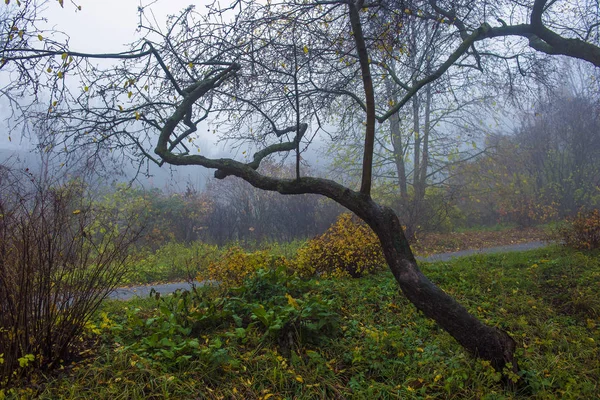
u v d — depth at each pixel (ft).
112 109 17.39
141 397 12.51
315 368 15.06
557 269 27.20
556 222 63.31
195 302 19.65
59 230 13.96
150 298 21.90
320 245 27.09
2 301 12.97
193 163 17.38
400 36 20.58
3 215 13.19
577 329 19.48
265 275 20.68
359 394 13.74
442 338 17.70
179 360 14.17
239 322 17.22
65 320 14.15
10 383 12.66
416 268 15.37
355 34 14.94
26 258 13.37
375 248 26.78
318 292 21.58
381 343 16.65
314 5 16.79
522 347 17.57
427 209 59.77
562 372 15.23
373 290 23.13
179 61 17.79
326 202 59.06
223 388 13.56
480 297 23.21
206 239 53.21
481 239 53.83
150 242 38.22
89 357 14.67
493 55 27.71
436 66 25.86
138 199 48.39
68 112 16.89
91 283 14.76
